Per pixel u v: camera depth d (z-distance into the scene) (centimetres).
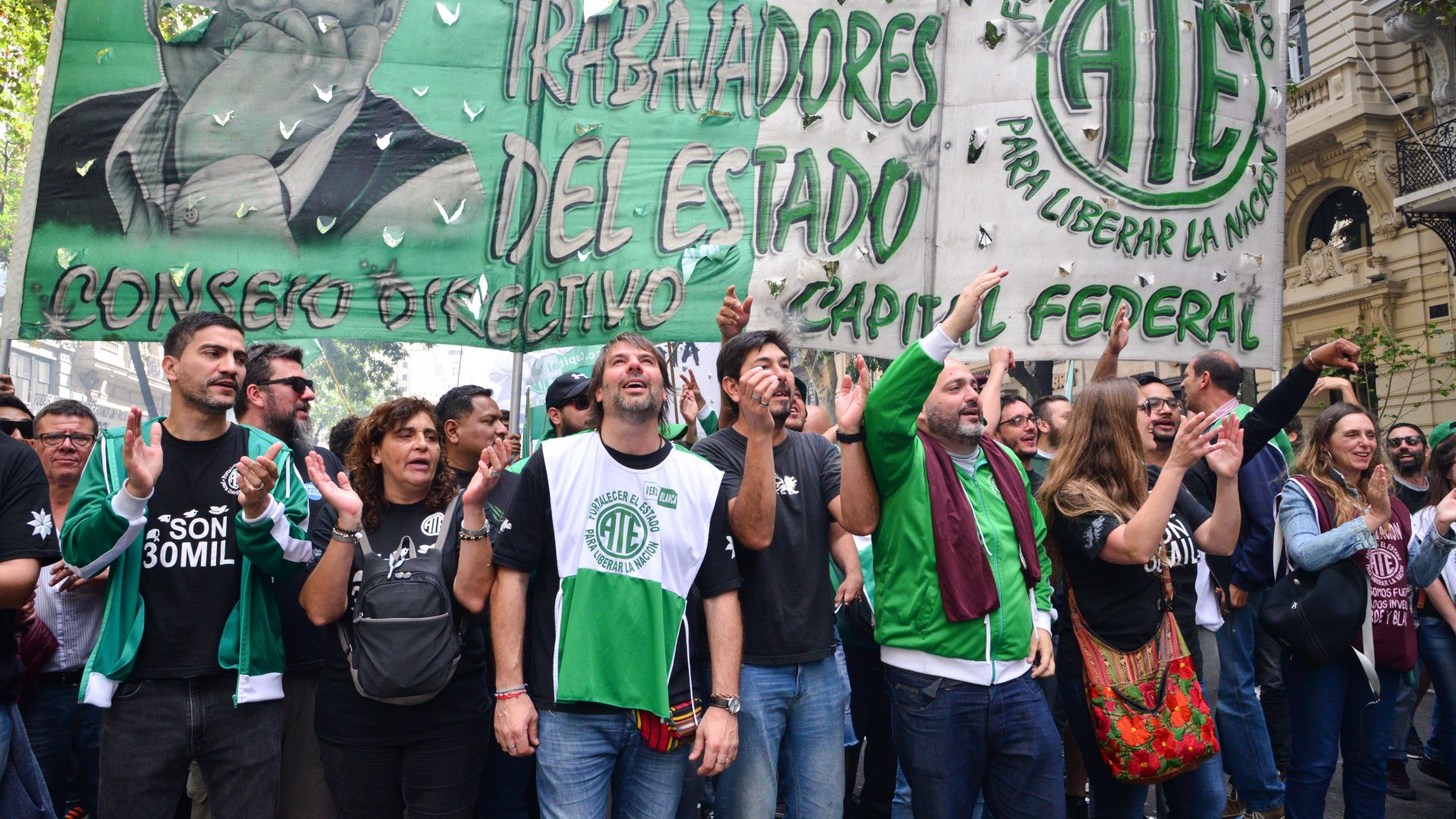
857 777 537
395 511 304
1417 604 434
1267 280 537
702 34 480
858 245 486
